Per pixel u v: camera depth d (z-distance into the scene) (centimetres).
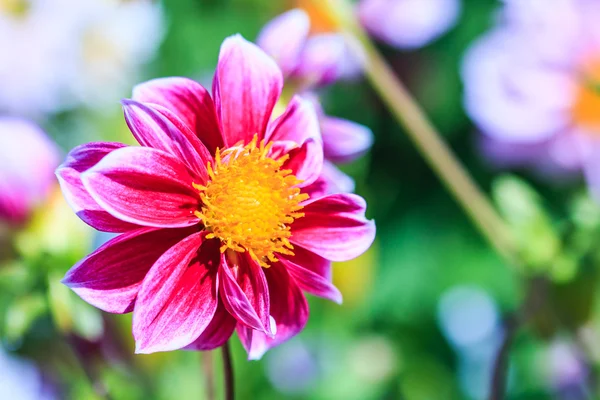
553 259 47
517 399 64
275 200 35
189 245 34
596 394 50
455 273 73
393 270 73
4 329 46
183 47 72
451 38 74
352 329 62
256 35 71
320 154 35
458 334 70
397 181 75
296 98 36
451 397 68
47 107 63
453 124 74
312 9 52
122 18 65
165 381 50
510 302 70
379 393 64
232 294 33
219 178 34
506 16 58
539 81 57
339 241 35
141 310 33
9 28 62
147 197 34
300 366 60
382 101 69
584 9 56
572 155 58
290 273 35
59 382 50
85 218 33
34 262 43
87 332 43
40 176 44
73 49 64
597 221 47
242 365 55
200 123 35
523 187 49
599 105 57
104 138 64
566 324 48
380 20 64
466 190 50
